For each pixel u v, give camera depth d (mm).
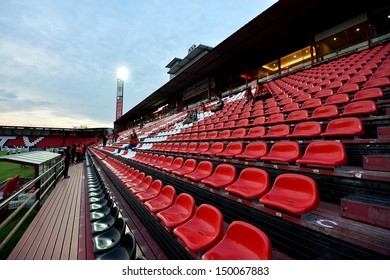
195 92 23672
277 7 11430
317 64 12539
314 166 2771
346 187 2359
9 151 30734
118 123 51812
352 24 11977
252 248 1643
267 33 13812
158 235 2854
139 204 3857
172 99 29203
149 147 10609
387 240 1438
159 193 3490
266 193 2533
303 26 13188
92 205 3572
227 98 15867
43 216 4418
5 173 12250
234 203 2824
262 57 16969
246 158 4012
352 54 10930
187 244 1870
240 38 14414
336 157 2668
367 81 4848
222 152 4992
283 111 5879
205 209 2275
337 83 6156
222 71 20125
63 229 3744
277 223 2195
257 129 5250
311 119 4445
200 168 4238
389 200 1823
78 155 16562
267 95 9266
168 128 15273
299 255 1962
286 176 2443
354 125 3230
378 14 11062
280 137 4324
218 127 7852
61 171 9430
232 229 1849
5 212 5207
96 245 2170
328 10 11758
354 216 1824
